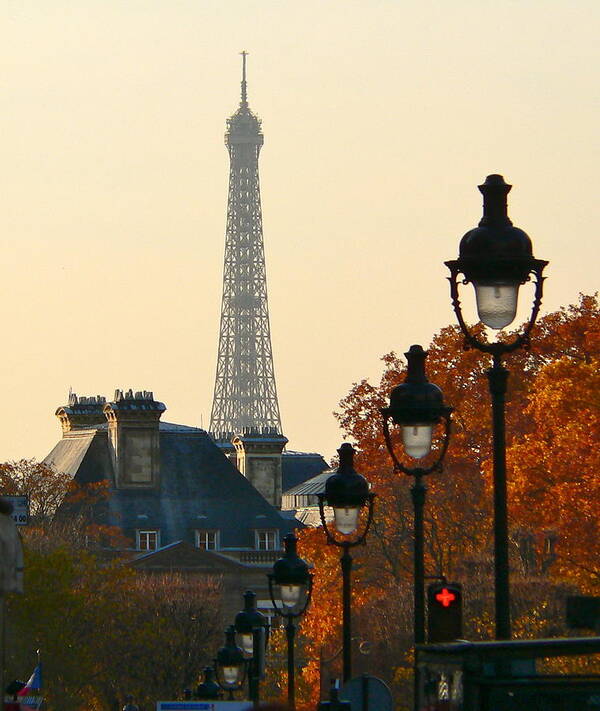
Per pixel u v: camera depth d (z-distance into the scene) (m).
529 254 36.75
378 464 154.62
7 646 153.38
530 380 154.00
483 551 141.62
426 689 28.11
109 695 175.38
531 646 26.41
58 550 161.12
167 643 184.25
